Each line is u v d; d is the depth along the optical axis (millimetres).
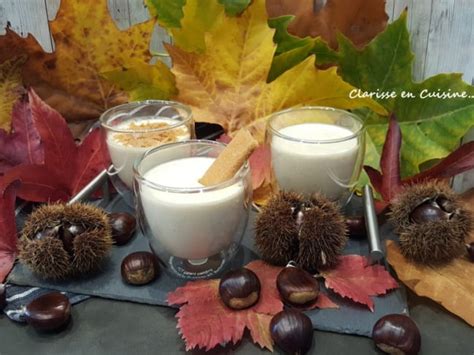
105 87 425
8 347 264
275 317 260
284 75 376
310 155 341
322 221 288
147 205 292
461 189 442
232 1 401
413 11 412
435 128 400
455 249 304
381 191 347
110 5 447
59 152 356
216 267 308
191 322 264
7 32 391
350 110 422
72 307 288
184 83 390
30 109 363
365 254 320
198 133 446
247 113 392
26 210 366
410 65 399
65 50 405
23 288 298
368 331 265
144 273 295
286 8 419
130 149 358
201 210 282
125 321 279
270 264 306
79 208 303
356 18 416
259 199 367
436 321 278
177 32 402
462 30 407
